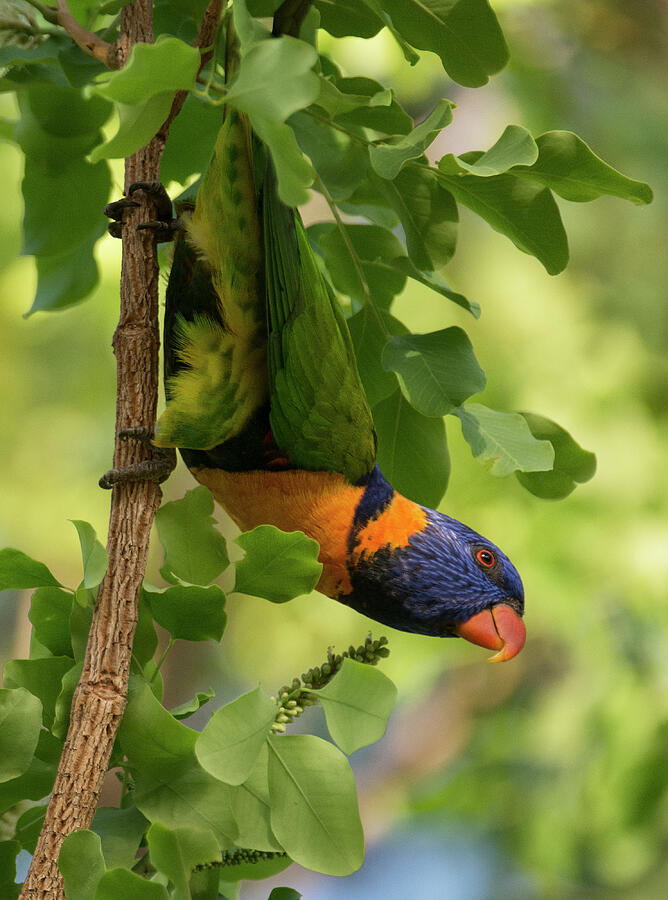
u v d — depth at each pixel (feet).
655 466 38.91
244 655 42.42
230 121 14.49
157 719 10.92
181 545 12.75
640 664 36.50
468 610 19.22
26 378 43.98
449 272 41.34
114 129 21.42
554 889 39.50
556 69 45.34
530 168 12.93
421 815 40.57
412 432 16.96
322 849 10.96
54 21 13.87
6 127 16.92
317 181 15.26
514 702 45.16
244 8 10.09
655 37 46.01
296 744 11.22
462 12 12.93
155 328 13.17
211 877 11.72
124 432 12.71
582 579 37.04
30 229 17.01
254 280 15.62
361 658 12.62
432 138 12.19
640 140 45.34
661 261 44.14
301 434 16.42
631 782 34.30
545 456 14.66
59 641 12.26
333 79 14.48
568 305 41.55
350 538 17.76
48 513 43.52
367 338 16.52
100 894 9.72
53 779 11.61
